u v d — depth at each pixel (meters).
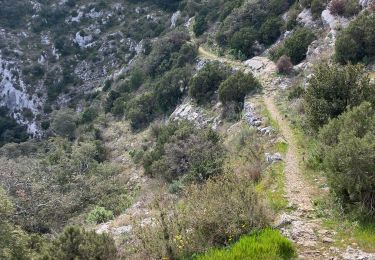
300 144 14.55
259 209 7.87
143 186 23.77
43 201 22.31
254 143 16.88
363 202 7.88
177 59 40.78
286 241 6.91
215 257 6.73
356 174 7.75
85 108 53.94
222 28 40.59
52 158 32.69
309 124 14.23
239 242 6.99
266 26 35.09
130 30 64.25
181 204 10.35
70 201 22.48
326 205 8.70
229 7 44.06
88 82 59.91
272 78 27.17
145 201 16.94
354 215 7.86
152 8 67.00
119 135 38.38
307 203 9.07
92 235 9.14
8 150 46.53
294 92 22.36
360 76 12.99
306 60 26.95
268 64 30.33
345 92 12.75
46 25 68.31
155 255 7.37
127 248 9.18
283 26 33.94
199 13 49.75
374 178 7.66
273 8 37.81
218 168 15.57
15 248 12.53
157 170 22.84
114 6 69.50
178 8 60.66
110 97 48.00
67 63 62.62
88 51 63.81
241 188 8.08
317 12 30.30
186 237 7.54
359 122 8.80
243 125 21.67
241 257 6.57
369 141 7.83
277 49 31.28
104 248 8.77
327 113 12.86
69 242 8.84
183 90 35.44
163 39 47.03
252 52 35.22
